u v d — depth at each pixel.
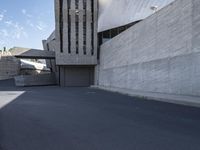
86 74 51.41
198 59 18.73
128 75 33.06
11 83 54.62
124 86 34.62
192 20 19.48
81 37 48.66
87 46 48.69
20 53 52.09
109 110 13.38
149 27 26.91
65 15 48.09
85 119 10.62
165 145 6.48
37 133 8.14
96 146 6.52
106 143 6.79
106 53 43.44
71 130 8.50
